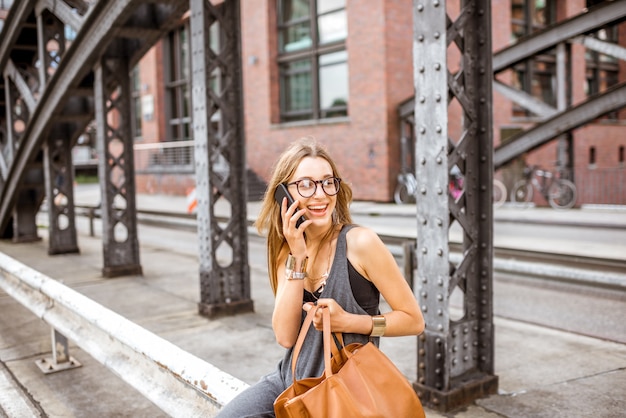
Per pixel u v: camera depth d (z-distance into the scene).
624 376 4.55
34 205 14.35
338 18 21.83
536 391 4.27
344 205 2.23
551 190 18.31
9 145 12.47
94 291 8.35
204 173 6.77
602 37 24.61
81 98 11.06
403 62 20.14
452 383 4.07
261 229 2.26
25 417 4.08
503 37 22.20
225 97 6.95
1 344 5.88
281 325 2.09
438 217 3.98
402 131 19.94
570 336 5.73
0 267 5.72
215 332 6.13
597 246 10.31
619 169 19.03
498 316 6.62
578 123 13.82
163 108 30.70
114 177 34.53
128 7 7.54
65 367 5.09
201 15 6.71
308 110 23.33
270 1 23.83
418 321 2.03
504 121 22.53
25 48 11.59
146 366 3.14
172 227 17.48
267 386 2.18
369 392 1.75
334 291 2.04
